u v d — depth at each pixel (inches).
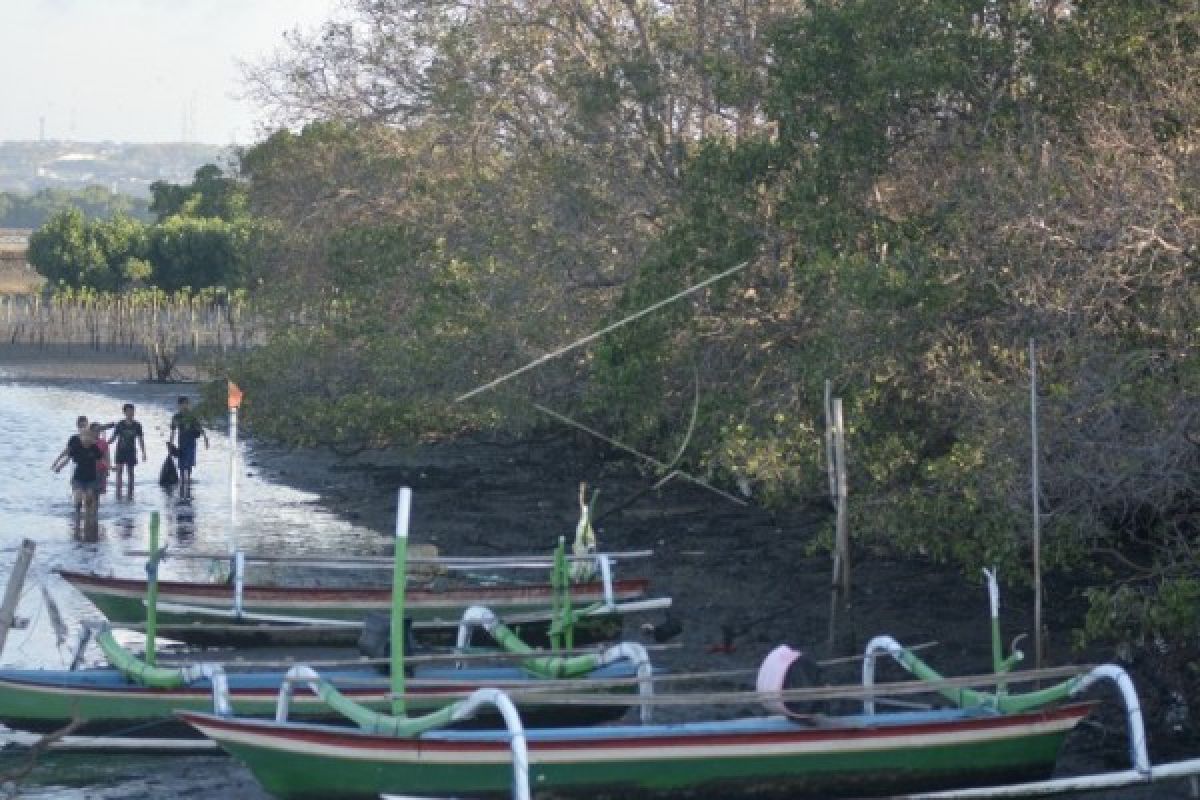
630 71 2048.5
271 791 888.9
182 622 1344.7
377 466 2600.9
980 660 1242.6
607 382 1689.2
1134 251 1170.0
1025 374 1254.3
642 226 2073.1
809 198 1501.0
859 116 1489.9
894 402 1424.7
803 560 1675.7
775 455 1456.7
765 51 1967.3
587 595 1349.7
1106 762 982.4
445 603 1346.0
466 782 867.4
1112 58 1374.3
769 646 1327.5
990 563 1196.5
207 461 2751.0
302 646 1321.4
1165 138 1280.8
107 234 6200.8
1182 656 1036.5
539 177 2178.9
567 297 2110.0
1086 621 1059.3
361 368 2458.2
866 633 1349.7
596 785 871.7
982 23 1462.8
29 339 5113.2
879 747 888.9
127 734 1047.6
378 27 2588.6
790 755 882.8
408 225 2490.2
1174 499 1156.5
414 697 991.0
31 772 1021.2
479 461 2600.9
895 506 1290.6
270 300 2736.2
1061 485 1126.4
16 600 1013.8
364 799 875.4
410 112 2596.0
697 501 2089.1
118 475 2263.8
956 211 1348.4
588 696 902.4
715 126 2097.7
